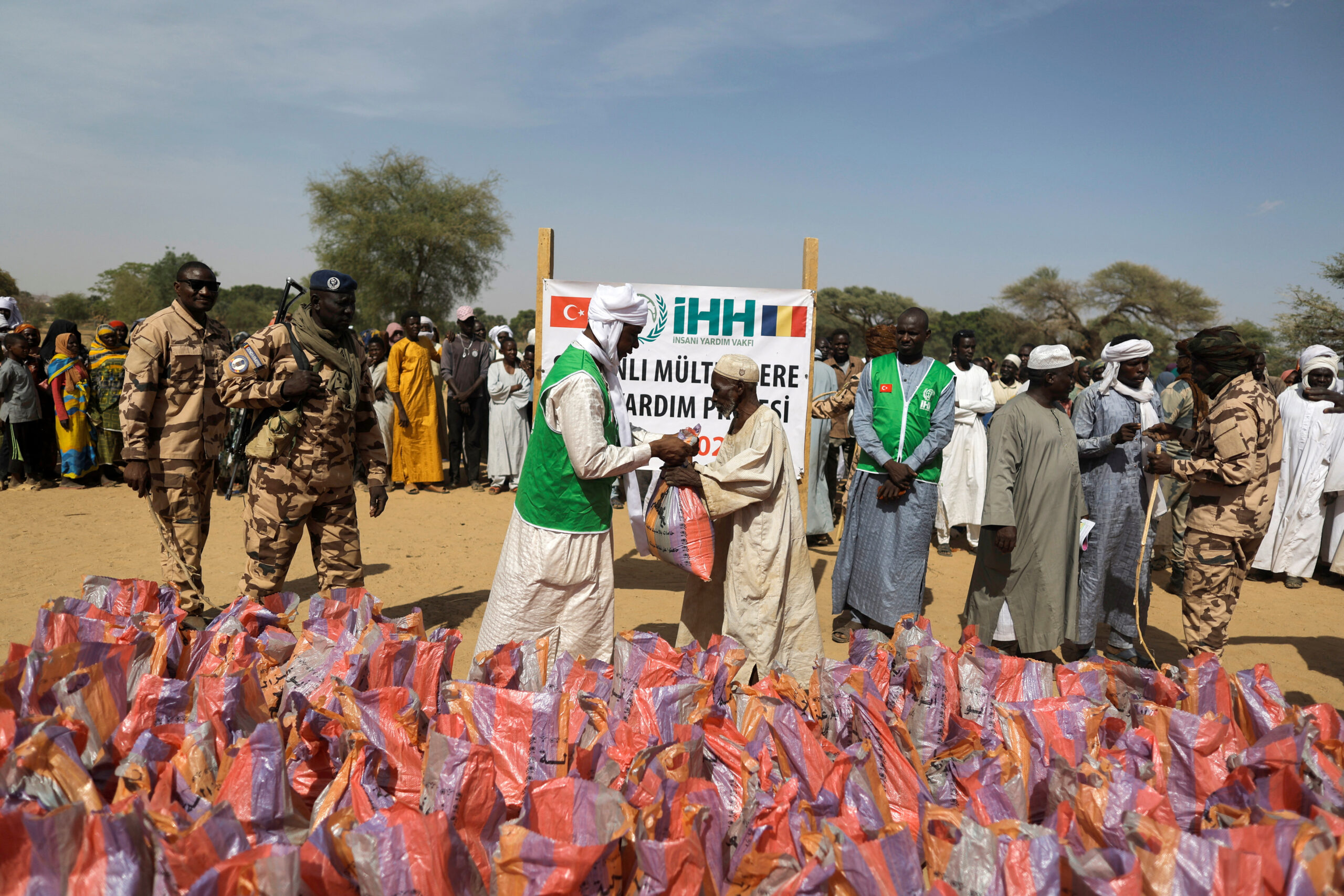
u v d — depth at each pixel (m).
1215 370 4.45
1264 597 7.28
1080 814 2.19
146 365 4.71
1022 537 4.53
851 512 5.46
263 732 2.16
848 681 2.74
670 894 1.83
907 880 1.93
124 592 3.24
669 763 2.21
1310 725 2.44
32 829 1.70
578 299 5.82
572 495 3.33
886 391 5.24
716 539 4.25
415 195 36.38
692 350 5.91
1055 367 4.44
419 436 10.95
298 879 1.74
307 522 4.69
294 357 4.39
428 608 6.00
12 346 10.40
